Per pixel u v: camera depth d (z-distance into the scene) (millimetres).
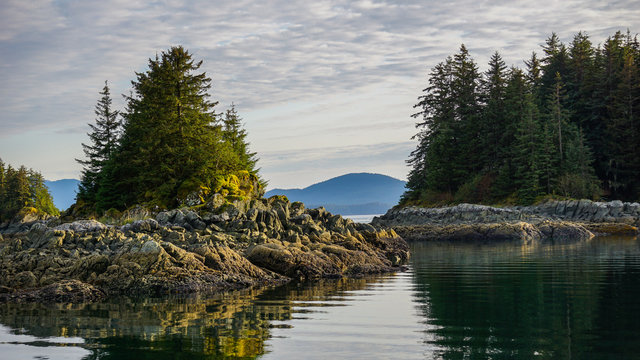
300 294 16844
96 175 57000
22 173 121812
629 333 10125
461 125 83375
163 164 45594
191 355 8953
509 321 11562
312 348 9367
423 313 12867
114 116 59406
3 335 10859
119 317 12766
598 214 61156
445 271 23531
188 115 49125
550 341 9641
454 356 8719
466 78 85500
